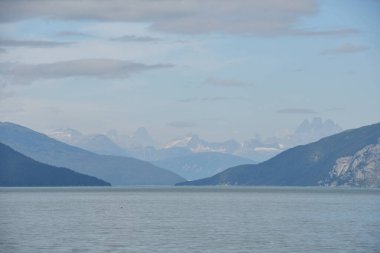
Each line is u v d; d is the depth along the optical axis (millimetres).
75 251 97125
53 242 107875
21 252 96500
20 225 141500
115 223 148000
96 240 110812
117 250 98188
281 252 96562
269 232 125625
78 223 147750
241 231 127875
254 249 99625
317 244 105688
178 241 109625
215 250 98562
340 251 97750
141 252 96062
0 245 103938
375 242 108312
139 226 139500
